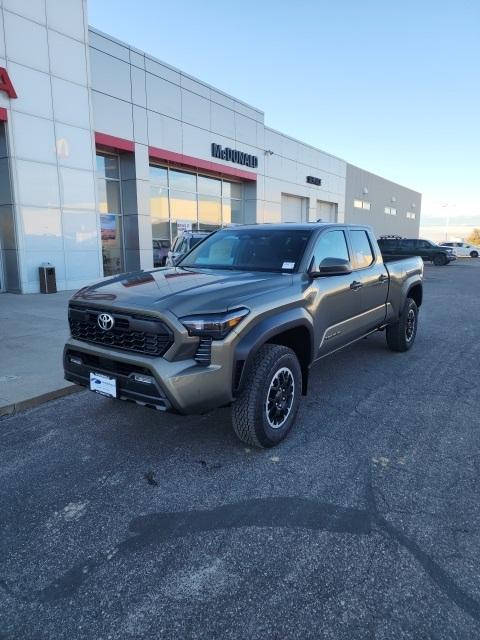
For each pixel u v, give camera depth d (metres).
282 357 3.64
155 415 4.43
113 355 3.36
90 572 2.38
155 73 17.45
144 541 2.62
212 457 3.60
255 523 2.78
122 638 1.98
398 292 6.28
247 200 24.72
